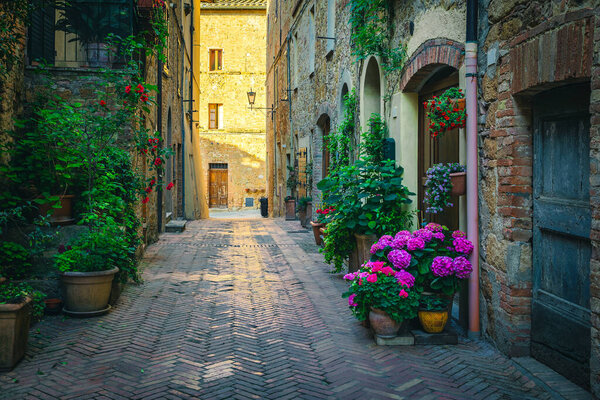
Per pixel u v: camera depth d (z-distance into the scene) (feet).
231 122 102.42
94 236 18.66
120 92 22.20
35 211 21.03
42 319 17.31
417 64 19.49
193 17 66.08
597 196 9.92
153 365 13.35
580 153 11.55
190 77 64.13
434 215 20.63
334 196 23.04
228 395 11.61
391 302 14.51
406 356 13.99
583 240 11.45
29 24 20.65
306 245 35.86
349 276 15.80
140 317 17.67
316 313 18.30
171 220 49.42
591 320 10.14
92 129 21.34
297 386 12.10
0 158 20.45
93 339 15.34
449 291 14.99
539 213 13.04
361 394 11.66
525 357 13.39
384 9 23.62
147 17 26.40
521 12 12.64
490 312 14.61
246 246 35.35
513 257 13.38
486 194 14.66
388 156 22.84
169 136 45.80
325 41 40.55
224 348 14.65
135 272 22.00
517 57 12.81
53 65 24.94
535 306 13.20
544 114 12.79
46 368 13.09
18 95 22.70
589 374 11.21
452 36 16.66
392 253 15.42
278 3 68.90
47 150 21.15
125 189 23.21
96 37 25.86
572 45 10.71
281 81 67.00
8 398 11.39
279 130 69.87
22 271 18.62
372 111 29.09
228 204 102.27
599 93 9.84
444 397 11.49
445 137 19.43
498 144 13.87
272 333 16.03
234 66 101.96
